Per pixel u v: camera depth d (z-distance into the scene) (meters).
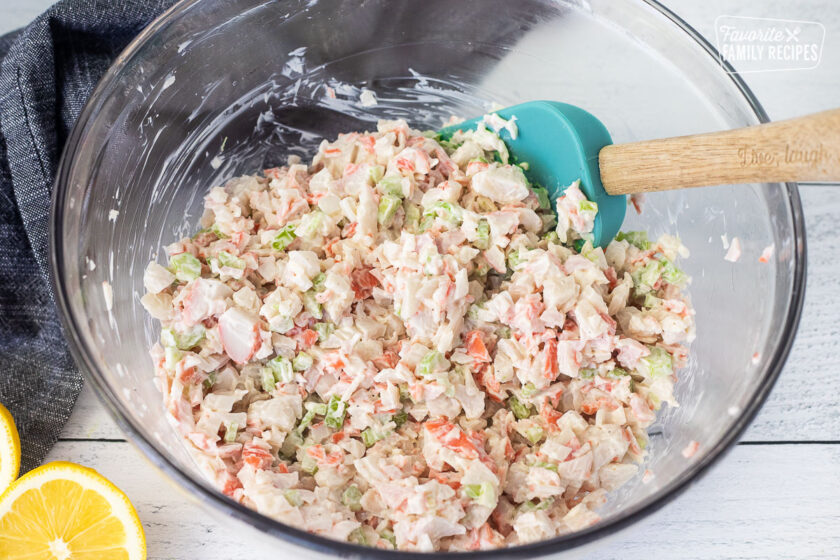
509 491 0.40
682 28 0.44
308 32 0.46
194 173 0.46
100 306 0.40
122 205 0.43
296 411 0.41
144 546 0.41
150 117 0.43
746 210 0.43
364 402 0.41
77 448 0.44
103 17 0.46
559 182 0.43
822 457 0.44
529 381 0.41
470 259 0.42
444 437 0.40
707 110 0.45
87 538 0.41
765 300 0.41
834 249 0.49
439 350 0.41
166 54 0.42
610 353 0.42
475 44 0.47
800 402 0.46
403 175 0.44
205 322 0.42
